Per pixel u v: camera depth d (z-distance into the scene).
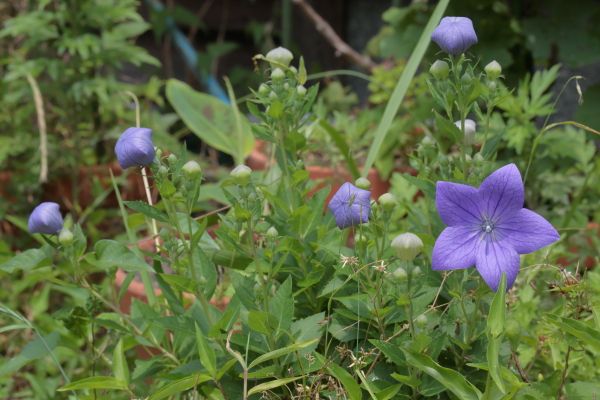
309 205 1.08
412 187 1.38
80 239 1.04
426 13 1.89
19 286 1.53
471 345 1.02
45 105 1.97
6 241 1.81
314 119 1.12
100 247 1.02
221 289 1.23
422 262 1.09
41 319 1.46
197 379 0.97
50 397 1.33
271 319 0.99
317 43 2.70
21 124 1.95
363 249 1.00
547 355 1.14
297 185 1.11
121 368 1.02
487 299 1.04
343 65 2.68
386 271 1.00
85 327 1.14
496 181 0.92
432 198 1.03
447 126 1.01
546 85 1.49
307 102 1.09
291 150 1.09
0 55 2.10
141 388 1.12
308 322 1.02
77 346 1.28
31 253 1.05
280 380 0.98
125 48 1.95
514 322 1.05
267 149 1.76
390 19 1.92
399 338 1.00
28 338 1.48
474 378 1.01
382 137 1.17
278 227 1.08
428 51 1.83
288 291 1.00
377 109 1.81
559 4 1.80
